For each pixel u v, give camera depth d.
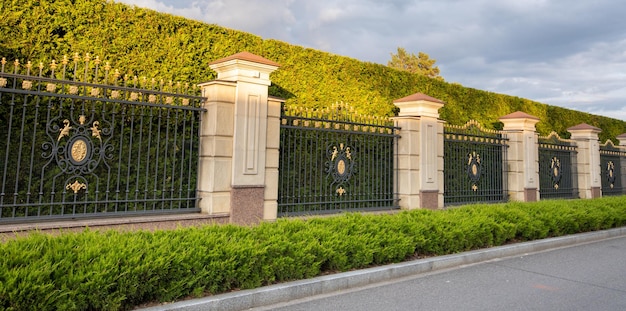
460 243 6.52
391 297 4.54
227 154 6.78
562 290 4.91
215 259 4.13
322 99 10.16
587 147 14.91
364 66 11.15
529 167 12.30
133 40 7.48
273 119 7.40
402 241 5.75
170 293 3.79
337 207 9.10
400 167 9.68
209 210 6.58
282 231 5.16
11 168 6.09
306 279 4.70
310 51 10.11
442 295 4.64
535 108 16.03
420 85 12.43
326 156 8.62
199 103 7.00
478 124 11.82
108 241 3.95
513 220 7.73
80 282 3.26
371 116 10.10
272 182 7.31
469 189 11.39
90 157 5.82
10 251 3.38
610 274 5.72
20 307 2.96
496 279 5.41
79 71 6.91
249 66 6.92
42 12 6.62
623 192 17.03
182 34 8.07
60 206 6.41
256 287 4.31
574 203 10.14
